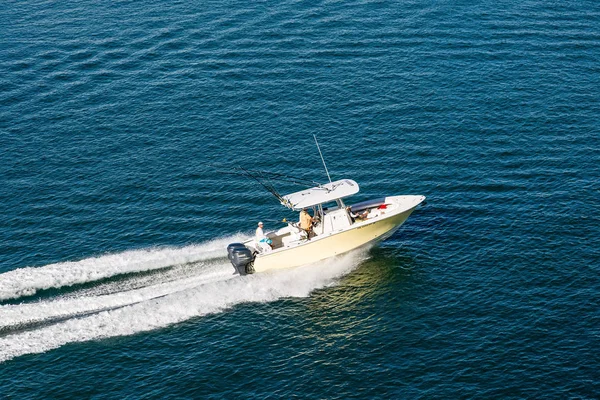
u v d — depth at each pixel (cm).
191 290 4325
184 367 3825
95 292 4312
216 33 7525
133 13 8019
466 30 7369
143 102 6512
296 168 5594
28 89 6750
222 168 5638
